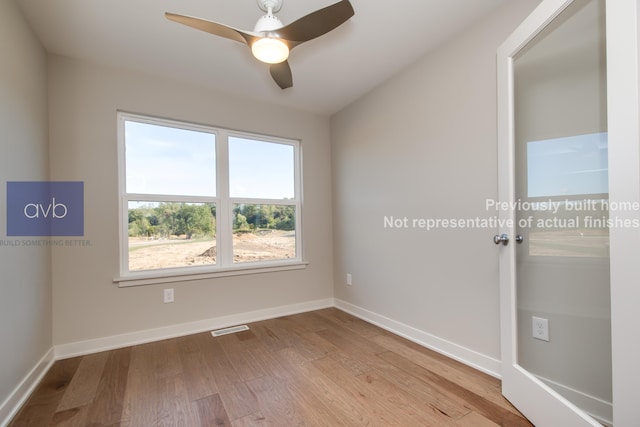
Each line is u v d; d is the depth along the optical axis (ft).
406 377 5.64
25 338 5.20
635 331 2.85
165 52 6.77
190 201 8.47
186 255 8.40
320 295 10.46
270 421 4.44
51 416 4.59
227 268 8.72
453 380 5.50
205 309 8.36
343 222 10.12
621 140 3.00
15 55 5.05
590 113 3.92
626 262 2.94
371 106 8.79
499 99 5.06
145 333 7.51
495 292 5.59
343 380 5.56
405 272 7.64
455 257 6.35
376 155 8.62
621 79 3.01
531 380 4.33
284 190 10.18
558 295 4.41
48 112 6.59
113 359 6.52
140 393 5.19
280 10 5.38
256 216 9.60
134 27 5.88
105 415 4.60
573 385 4.16
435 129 6.78
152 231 7.93
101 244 7.11
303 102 9.59
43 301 6.06
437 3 5.36
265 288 9.38
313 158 10.47
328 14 4.46
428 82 6.95
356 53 6.92
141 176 7.81
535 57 4.66
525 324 4.91
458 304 6.29
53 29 5.86
